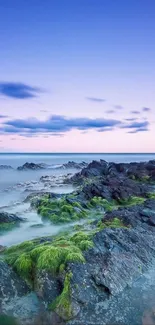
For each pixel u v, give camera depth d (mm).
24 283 13727
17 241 19859
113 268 14648
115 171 57594
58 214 25297
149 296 13258
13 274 14039
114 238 17641
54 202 28438
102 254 15500
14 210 29656
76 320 11609
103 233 17922
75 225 22672
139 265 15875
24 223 24156
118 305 12547
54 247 15094
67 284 12797
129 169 55719
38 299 12836
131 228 20562
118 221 21922
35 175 75750
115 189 33250
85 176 53812
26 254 15125
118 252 16234
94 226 22078
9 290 13125
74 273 13422
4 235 21109
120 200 31406
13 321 11531
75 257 14227
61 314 11750
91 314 11930
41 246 15656
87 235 17547
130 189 34531
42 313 11984
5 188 49281
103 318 11742
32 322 11508
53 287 13070
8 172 84375
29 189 45906
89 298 12594
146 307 12453
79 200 29516
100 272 13992
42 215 25641
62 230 21828
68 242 16578
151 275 15297
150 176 49500
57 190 43750
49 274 13555
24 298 12930
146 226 21578
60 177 63844
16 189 47281
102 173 58500
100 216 25875
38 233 21484
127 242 17859
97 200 29719
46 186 49156
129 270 15109
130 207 26219
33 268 14234
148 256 17250
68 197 30328
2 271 13922
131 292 13570
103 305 12492
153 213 23703
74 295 12438
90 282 13312
